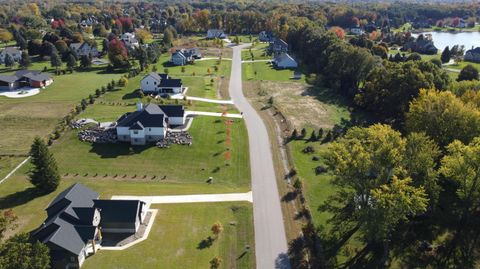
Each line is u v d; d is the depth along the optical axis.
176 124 90.38
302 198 62.59
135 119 82.81
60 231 48.91
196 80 130.62
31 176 64.88
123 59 147.50
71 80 130.88
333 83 124.56
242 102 110.44
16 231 54.41
